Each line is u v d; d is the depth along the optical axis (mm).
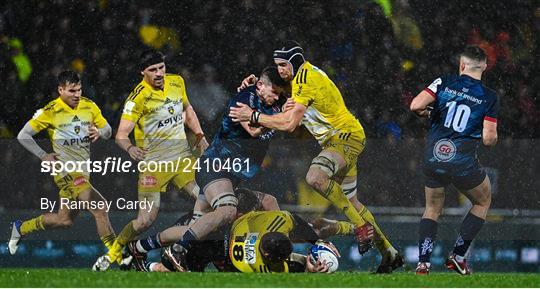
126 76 36969
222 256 22062
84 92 36562
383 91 38219
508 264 28234
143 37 37688
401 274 21859
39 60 36719
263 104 22984
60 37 37156
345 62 38688
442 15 40062
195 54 37656
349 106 37875
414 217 29094
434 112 21828
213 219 22000
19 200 30922
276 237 20750
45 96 36219
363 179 31906
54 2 37438
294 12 38750
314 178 23234
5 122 35438
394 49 38969
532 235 28406
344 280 18766
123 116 25719
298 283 17906
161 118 26047
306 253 26047
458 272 22031
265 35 38438
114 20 37750
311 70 23031
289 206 28797
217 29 38094
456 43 39344
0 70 36188
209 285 17234
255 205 23453
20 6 37156
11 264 27344
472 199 21922
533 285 18859
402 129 37594
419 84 38625
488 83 38469
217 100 36750
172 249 21859
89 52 37188
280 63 23141
